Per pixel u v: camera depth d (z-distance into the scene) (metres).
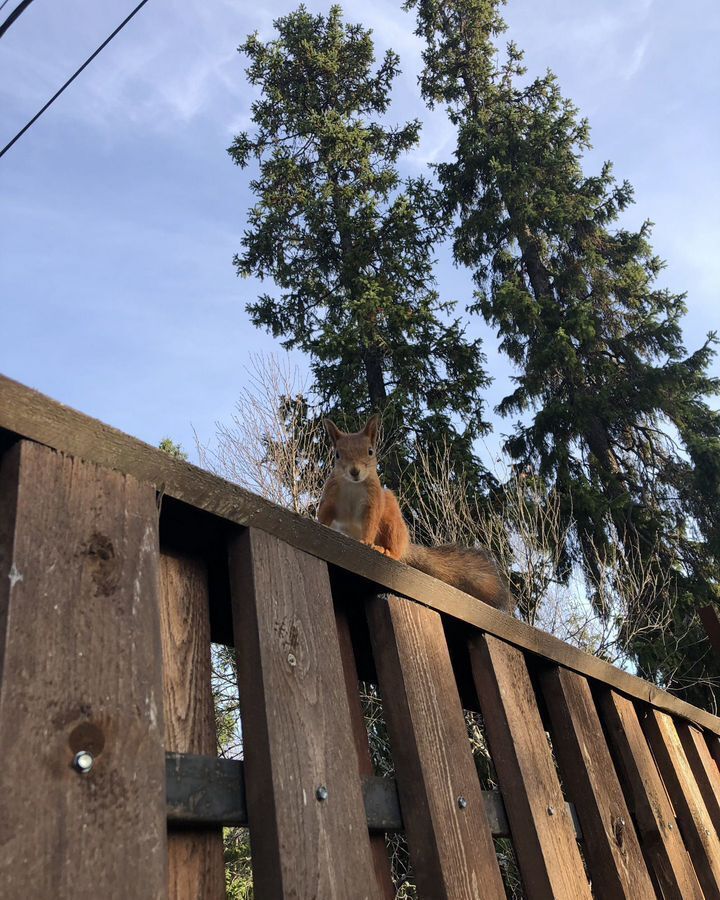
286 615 1.67
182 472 1.54
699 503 16.34
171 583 1.61
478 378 16.30
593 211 19.38
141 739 1.21
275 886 1.36
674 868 2.97
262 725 1.49
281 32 19.77
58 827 1.05
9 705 1.06
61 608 1.20
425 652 2.14
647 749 3.35
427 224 18.78
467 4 21.72
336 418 14.45
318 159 18.52
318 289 17.05
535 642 2.79
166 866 1.15
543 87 21.23
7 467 1.27
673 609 13.20
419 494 11.05
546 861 2.21
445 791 1.92
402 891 6.74
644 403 16.78
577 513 14.46
